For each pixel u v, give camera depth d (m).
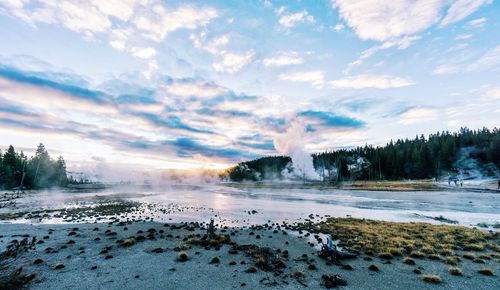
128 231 25.56
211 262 16.45
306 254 18.20
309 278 14.05
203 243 20.84
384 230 25.36
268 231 26.16
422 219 33.06
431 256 17.39
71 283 13.30
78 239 22.34
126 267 15.63
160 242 21.36
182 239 22.36
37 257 17.41
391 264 16.30
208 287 12.92
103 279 13.84
